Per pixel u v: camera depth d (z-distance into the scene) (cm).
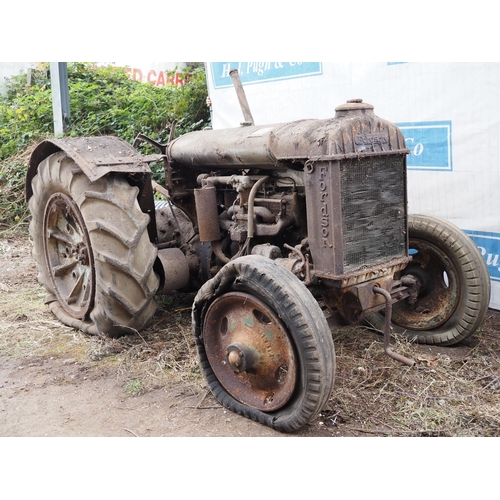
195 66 1023
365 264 310
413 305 395
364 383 325
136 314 370
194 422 291
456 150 457
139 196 390
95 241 357
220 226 383
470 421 287
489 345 385
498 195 440
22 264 605
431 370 340
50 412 303
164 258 397
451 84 451
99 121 906
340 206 292
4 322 436
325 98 543
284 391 275
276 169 335
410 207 492
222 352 309
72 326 420
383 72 492
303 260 306
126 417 297
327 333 260
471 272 361
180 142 404
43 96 973
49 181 406
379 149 305
